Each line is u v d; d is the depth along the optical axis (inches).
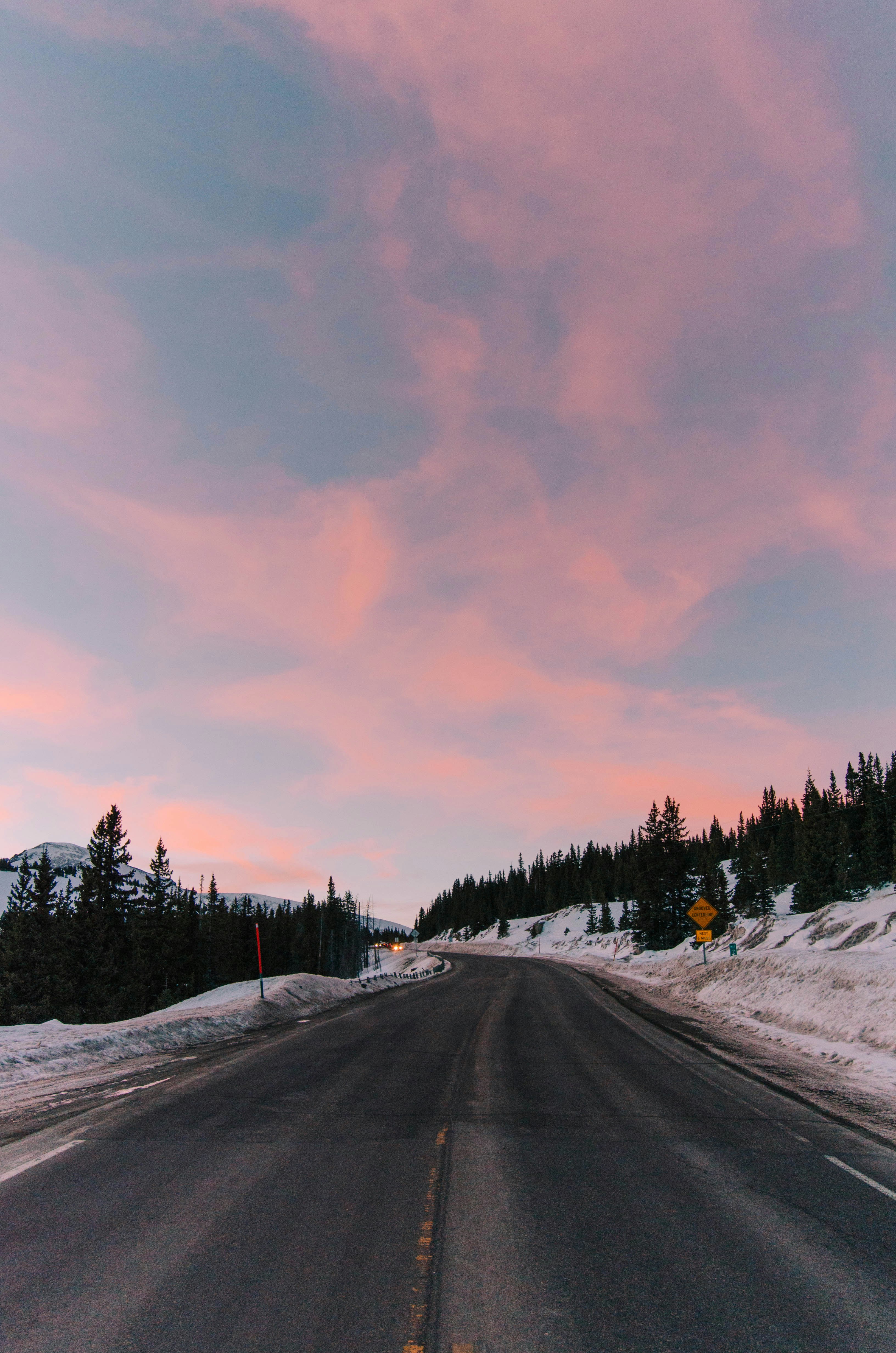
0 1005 1895.9
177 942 2375.7
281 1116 320.5
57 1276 169.0
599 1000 916.0
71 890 2151.8
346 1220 204.1
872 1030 509.4
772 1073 434.6
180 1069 433.1
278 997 823.7
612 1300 159.5
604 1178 242.4
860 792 3599.9
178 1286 164.2
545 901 6323.8
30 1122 307.6
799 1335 145.9
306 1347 139.2
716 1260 180.7
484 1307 155.8
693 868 3211.1
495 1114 328.8
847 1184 238.8
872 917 1259.8
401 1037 583.5
